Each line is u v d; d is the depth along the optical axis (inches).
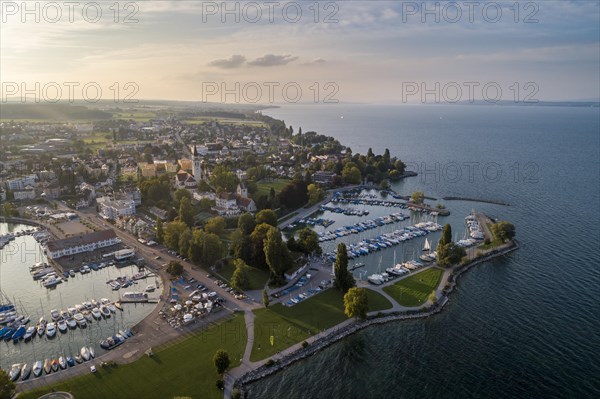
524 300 7386.8
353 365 5772.6
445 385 5413.4
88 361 5644.7
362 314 6496.1
